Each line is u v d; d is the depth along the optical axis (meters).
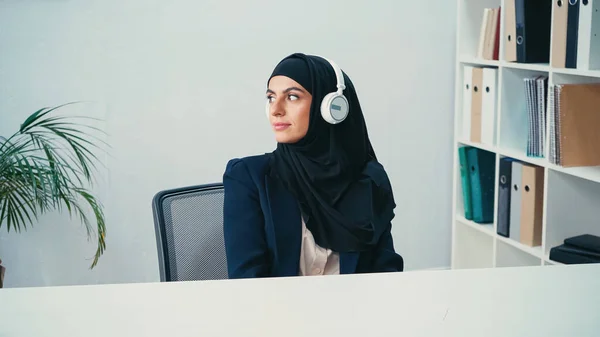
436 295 0.95
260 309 0.90
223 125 3.05
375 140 3.30
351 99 1.64
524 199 2.78
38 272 2.93
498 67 2.95
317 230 1.60
